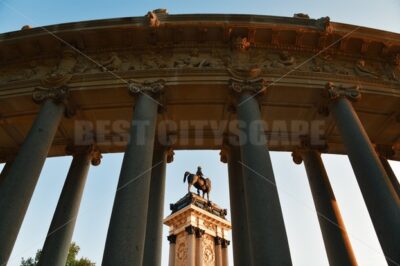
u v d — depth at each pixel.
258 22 28.11
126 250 16.34
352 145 22.59
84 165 30.69
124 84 26.05
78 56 28.98
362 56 30.17
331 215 26.88
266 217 17.72
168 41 29.09
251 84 25.41
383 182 20.02
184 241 48.38
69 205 27.33
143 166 20.50
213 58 28.25
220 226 52.62
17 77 28.61
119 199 18.67
